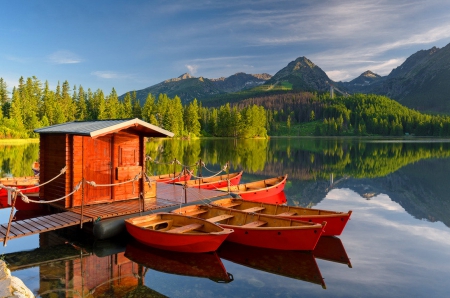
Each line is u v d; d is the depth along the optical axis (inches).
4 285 293.7
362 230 615.8
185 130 4530.0
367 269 435.5
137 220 510.6
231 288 376.5
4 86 3732.8
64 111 3919.8
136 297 351.3
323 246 523.5
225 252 491.8
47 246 501.4
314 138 6378.0
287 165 1720.0
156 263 448.1
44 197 610.2
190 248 464.8
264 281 397.4
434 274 420.2
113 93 4424.2
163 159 1876.2
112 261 451.5
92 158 577.6
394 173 1438.2
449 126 6545.3
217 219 549.3
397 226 644.7
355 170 1539.1
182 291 368.5
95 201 582.6
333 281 397.7
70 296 348.8
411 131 7322.8
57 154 577.9
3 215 664.4
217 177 1017.5
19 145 2704.2
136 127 585.3
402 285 387.9
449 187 1109.7
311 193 1013.8
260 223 527.5
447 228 632.4
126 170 618.5
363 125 7352.4
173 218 530.9
